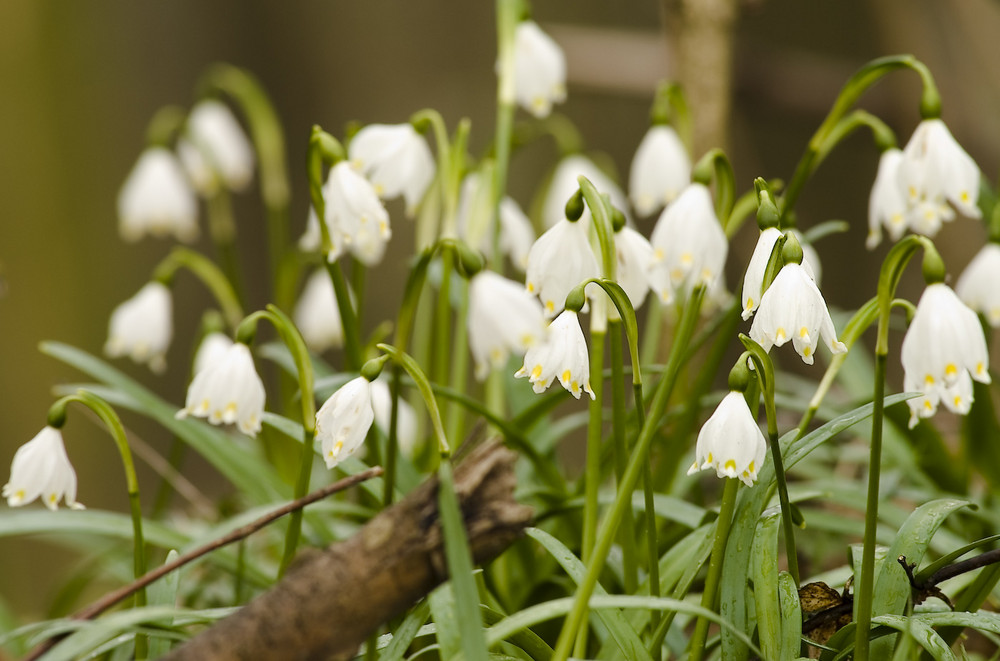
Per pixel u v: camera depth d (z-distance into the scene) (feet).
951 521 3.24
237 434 4.37
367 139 3.15
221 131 4.32
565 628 2.72
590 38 6.47
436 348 3.28
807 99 6.65
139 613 2.70
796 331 2.73
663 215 3.00
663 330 3.72
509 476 2.72
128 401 3.22
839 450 3.48
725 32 3.96
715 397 3.18
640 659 2.80
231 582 3.31
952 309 2.76
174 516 3.98
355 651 2.71
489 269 3.24
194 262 3.68
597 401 2.91
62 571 6.31
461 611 2.65
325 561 2.70
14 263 8.27
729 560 2.83
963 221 5.83
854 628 2.80
